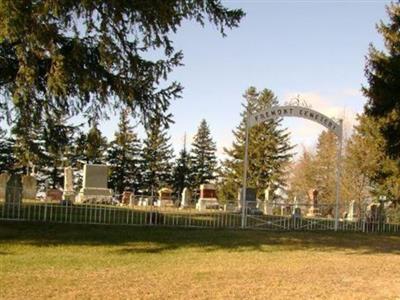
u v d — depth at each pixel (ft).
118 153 187.73
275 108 70.85
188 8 50.62
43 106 48.24
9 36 40.86
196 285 32.24
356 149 145.59
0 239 45.93
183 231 58.18
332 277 36.78
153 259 41.63
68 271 34.94
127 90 48.88
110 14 45.78
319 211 107.14
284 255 47.19
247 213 71.10
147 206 95.76
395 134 83.71
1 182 74.79
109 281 32.30
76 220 58.95
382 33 105.81
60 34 45.85
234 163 202.28
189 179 212.43
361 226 74.90
